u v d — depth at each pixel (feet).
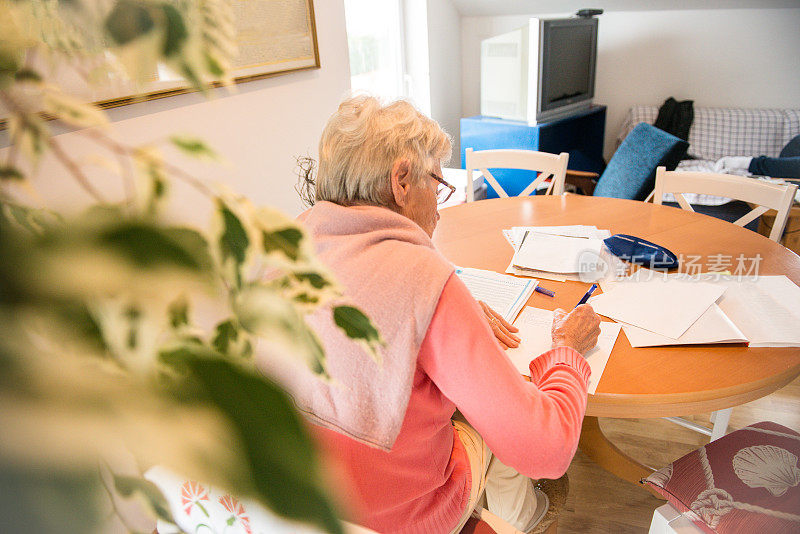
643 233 5.60
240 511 2.02
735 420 6.38
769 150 12.90
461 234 5.76
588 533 5.18
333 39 7.71
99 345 0.47
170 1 0.68
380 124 2.93
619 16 13.87
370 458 2.66
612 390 3.37
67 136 3.69
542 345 3.77
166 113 5.34
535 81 11.48
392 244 2.65
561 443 2.71
